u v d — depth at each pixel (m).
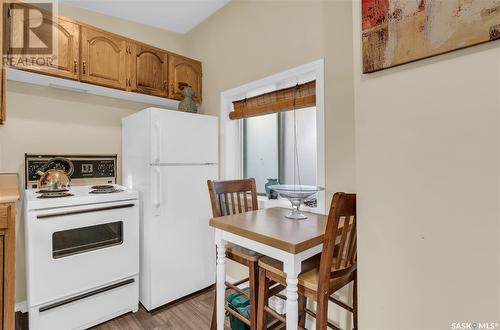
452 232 0.66
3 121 1.66
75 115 2.40
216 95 2.71
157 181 2.12
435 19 0.67
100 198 1.94
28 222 1.65
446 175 0.67
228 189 1.92
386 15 0.76
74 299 1.81
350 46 1.67
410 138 0.73
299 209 1.80
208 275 2.48
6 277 1.34
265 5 2.21
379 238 0.79
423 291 0.71
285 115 2.49
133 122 2.35
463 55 0.64
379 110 0.79
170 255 2.21
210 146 2.50
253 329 1.51
